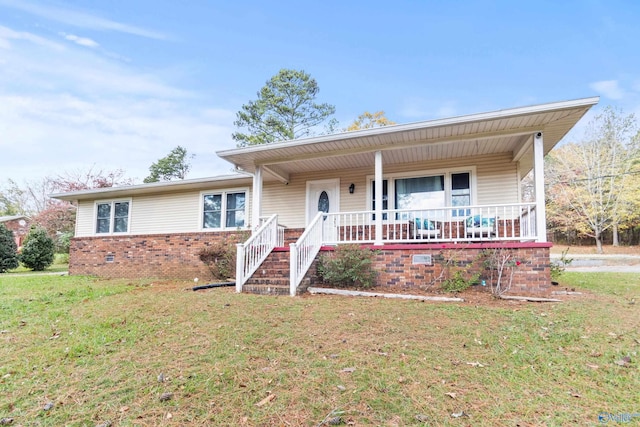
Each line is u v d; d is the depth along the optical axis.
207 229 12.72
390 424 2.47
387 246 7.40
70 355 3.76
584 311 5.12
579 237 23.16
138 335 4.34
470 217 7.84
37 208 29.27
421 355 3.61
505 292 6.38
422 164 9.89
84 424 2.54
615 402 2.73
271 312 5.21
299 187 11.42
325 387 2.98
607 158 21.69
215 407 2.71
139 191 13.52
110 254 11.91
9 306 6.00
